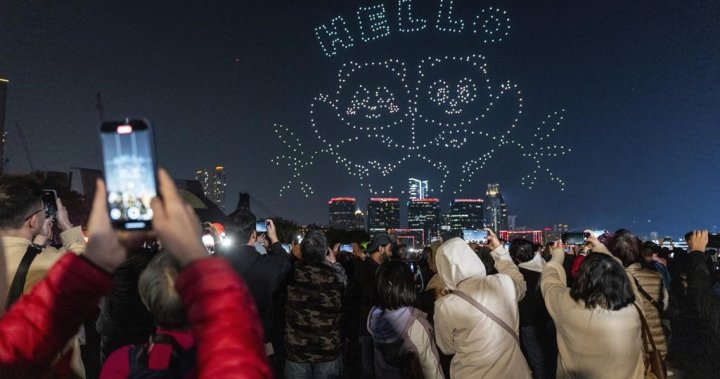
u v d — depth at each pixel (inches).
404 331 180.2
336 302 209.9
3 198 106.6
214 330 36.2
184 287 38.1
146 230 40.6
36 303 44.6
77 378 99.9
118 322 149.6
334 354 208.7
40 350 45.2
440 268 176.6
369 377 259.9
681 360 306.5
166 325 68.3
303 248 212.5
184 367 64.6
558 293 170.2
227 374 34.3
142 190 39.6
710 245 285.1
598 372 157.6
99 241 41.8
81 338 184.1
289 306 209.5
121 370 68.4
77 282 43.5
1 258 58.8
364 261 305.7
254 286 185.2
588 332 157.6
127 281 144.5
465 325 165.3
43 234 133.6
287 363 210.2
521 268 274.7
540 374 265.6
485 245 327.3
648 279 223.8
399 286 181.5
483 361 163.3
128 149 39.8
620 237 230.7
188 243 38.2
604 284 156.3
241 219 189.2
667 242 522.9
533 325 268.1
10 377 45.0
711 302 156.1
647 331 164.1
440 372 186.1
